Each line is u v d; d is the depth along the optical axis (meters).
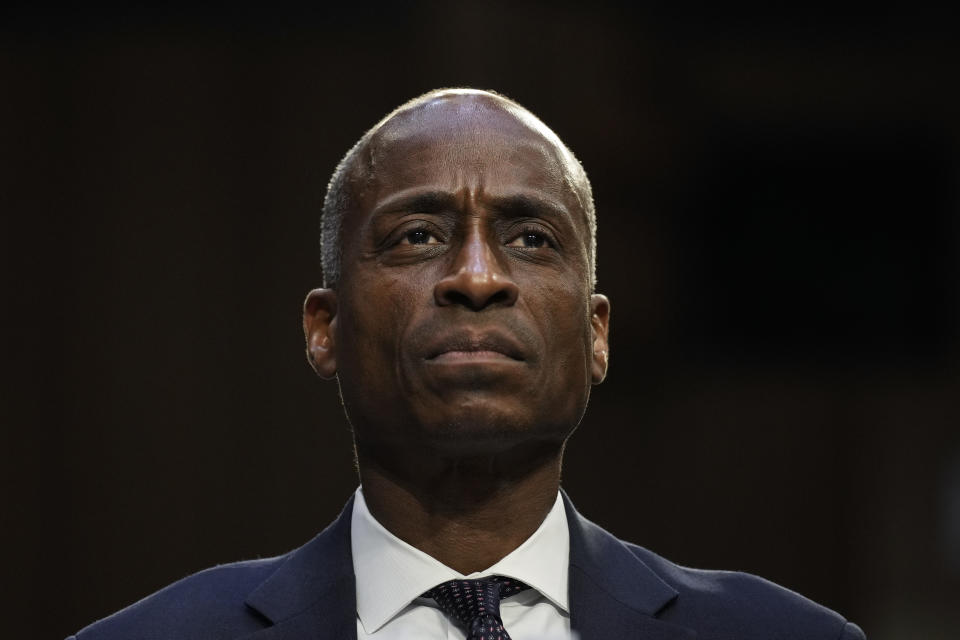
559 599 7.80
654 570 8.33
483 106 7.91
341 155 21.72
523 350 7.30
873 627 24.45
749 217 23.78
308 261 21.58
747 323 23.88
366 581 7.85
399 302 7.45
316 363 8.19
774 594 8.23
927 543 24.58
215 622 7.86
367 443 7.83
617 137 22.61
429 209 7.57
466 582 7.64
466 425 7.24
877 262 24.05
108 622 8.01
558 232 7.67
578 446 23.28
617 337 23.30
